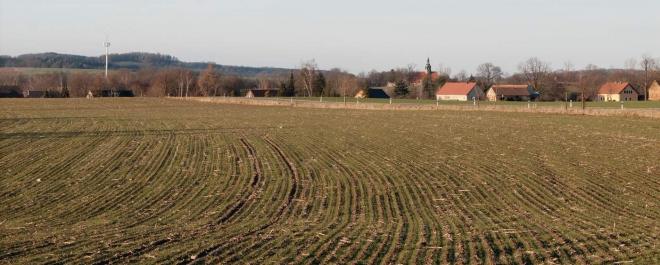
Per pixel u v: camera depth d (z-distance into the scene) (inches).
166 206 914.1
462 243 678.5
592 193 998.4
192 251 637.9
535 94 5649.6
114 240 689.0
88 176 1187.9
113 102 4918.8
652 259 616.4
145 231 740.7
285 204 919.0
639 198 961.5
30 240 693.3
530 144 1681.8
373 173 1192.2
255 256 622.2
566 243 681.6
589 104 4005.9
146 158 1438.2
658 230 745.6
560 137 1865.2
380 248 652.1
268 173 1203.9
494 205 908.6
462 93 5762.8
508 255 629.9
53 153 1544.0
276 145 1692.9
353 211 869.2
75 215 859.4
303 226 768.9
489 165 1290.6
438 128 2222.0
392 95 6279.5
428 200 942.4
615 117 2709.2
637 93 5610.2
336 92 6520.7
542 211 866.1
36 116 3166.8
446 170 1224.8
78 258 615.2
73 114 3336.6
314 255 625.3
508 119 2667.3
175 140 1859.0
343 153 1502.2
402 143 1721.2
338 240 687.7
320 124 2469.2
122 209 895.7
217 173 1210.0
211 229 753.6
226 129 2265.0
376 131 2113.7
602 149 1565.0
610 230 745.0
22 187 1074.7
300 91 6673.2
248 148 1625.2
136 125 2512.3
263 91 6732.3
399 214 847.1
